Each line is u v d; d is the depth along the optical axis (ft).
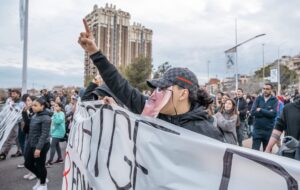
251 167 3.97
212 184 4.26
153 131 5.23
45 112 15.30
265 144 18.19
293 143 7.47
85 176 7.39
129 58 265.75
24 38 34.30
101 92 9.39
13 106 20.83
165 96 5.80
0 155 23.73
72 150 9.20
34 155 14.75
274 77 94.12
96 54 7.06
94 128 7.16
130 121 5.78
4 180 17.72
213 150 4.33
